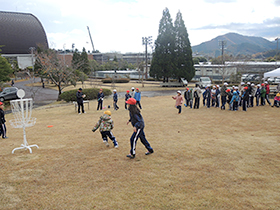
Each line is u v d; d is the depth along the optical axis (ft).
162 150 20.94
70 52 277.85
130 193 13.43
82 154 20.24
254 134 26.40
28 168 17.12
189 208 11.88
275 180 14.76
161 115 41.73
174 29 130.11
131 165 17.52
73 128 32.40
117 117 41.06
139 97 50.98
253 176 15.33
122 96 93.66
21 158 19.38
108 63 280.51
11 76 205.05
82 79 141.59
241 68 134.51
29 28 296.51
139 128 18.60
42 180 15.17
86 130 30.76
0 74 98.17
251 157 18.81
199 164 17.46
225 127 30.45
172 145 22.47
